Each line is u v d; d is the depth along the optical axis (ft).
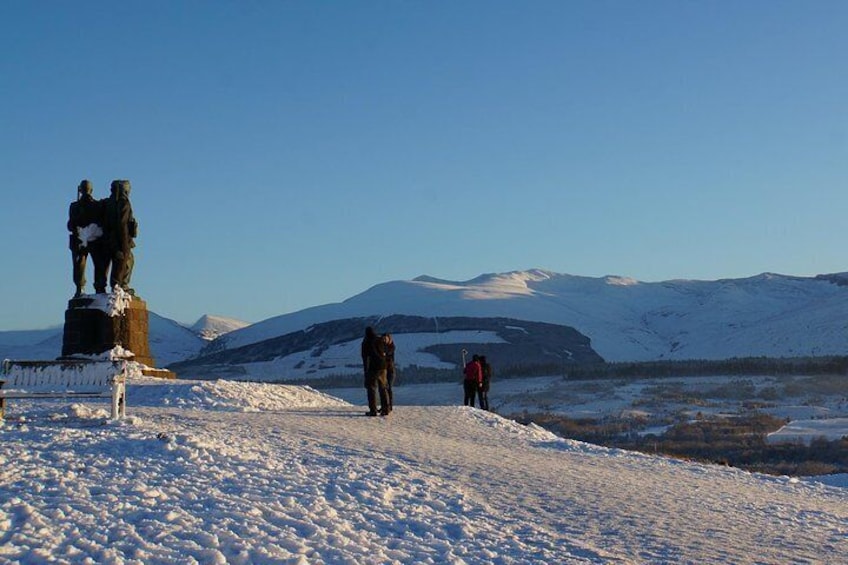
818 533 41.16
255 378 458.91
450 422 78.79
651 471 62.34
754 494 55.21
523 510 41.19
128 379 103.09
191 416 67.00
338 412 82.23
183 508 34.42
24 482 36.94
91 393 60.75
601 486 49.70
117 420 57.82
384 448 57.00
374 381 78.64
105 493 35.70
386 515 36.99
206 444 47.62
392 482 44.16
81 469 40.40
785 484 64.39
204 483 39.11
